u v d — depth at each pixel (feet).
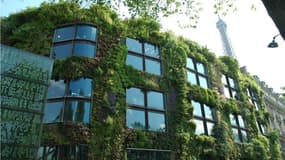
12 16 52.80
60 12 51.62
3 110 23.70
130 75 50.44
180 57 60.08
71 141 38.99
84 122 41.60
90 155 39.11
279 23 9.51
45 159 37.50
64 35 49.75
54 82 44.37
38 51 47.16
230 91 73.67
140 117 48.29
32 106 25.71
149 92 52.13
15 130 23.89
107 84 46.21
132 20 57.82
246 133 69.21
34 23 50.83
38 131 25.36
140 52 55.93
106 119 42.88
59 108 42.06
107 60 48.85
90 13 52.49
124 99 47.03
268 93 107.45
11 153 23.02
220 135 58.95
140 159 44.27
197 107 58.34
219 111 63.00
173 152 47.88
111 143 41.81
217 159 54.60
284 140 97.14
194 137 52.19
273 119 99.35
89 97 43.86
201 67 67.62
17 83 25.39
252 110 75.36
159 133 48.37
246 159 63.46
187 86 57.67
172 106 53.31
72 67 44.39
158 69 56.70
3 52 25.31
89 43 49.03
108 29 52.80
